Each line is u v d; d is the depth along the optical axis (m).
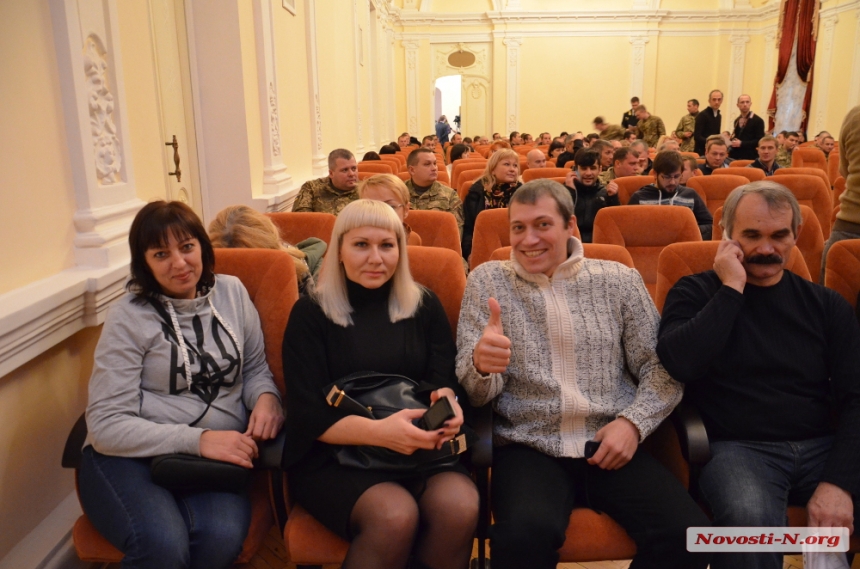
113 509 1.39
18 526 1.63
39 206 1.79
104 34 2.12
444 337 1.69
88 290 1.83
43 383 1.74
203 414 1.59
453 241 2.94
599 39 14.59
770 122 13.30
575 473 1.60
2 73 1.64
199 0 3.56
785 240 1.60
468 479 1.51
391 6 13.20
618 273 1.73
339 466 1.49
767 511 1.46
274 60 4.20
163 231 1.53
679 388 1.62
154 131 2.72
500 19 14.49
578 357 1.66
